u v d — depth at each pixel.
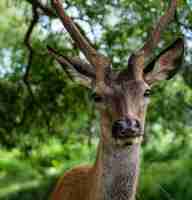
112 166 9.69
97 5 12.16
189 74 13.97
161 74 10.34
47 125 14.38
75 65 10.34
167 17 10.27
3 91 14.74
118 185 9.70
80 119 14.89
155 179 19.86
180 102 14.38
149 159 20.09
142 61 10.05
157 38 10.19
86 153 19.27
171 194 19.47
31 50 13.12
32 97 13.86
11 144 15.30
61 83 13.75
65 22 10.34
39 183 22.41
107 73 9.95
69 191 11.00
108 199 9.71
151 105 14.30
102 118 9.75
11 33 15.64
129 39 13.49
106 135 9.68
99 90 9.80
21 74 14.37
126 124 9.17
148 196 19.36
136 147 9.72
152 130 15.88
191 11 11.84
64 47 13.53
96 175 9.91
